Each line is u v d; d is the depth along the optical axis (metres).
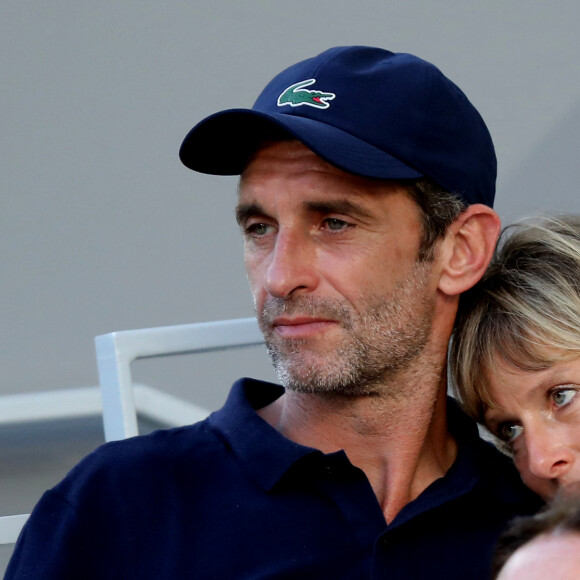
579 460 5.70
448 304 5.74
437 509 5.53
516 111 9.80
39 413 9.20
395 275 5.44
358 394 5.53
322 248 5.37
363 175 5.26
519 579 3.63
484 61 9.84
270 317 5.39
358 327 5.36
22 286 9.21
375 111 5.46
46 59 9.31
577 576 3.56
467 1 9.84
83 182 9.34
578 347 5.62
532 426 5.78
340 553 5.33
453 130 5.66
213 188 9.52
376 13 9.77
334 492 5.44
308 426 5.74
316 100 5.50
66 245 9.30
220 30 9.57
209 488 5.53
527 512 5.84
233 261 9.52
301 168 5.35
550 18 9.84
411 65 5.66
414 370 5.60
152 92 9.46
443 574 5.44
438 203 5.57
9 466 9.24
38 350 9.23
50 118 9.30
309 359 5.35
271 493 5.46
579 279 5.79
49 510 5.48
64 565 5.29
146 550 5.38
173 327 7.00
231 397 5.98
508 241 6.21
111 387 6.87
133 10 9.45
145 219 9.42
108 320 9.34
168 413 8.90
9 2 9.26
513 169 9.79
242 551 5.33
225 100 9.55
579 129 9.72
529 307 5.73
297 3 9.68
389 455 5.68
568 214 6.45
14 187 9.22
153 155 9.45
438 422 5.87
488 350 5.83
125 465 5.57
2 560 8.53
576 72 9.80
